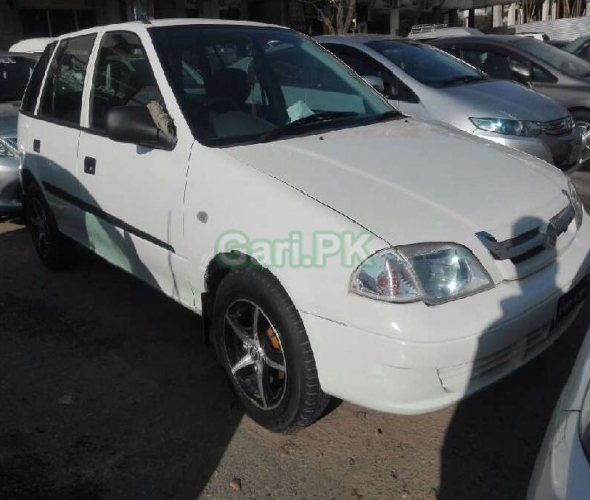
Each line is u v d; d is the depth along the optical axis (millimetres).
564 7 31703
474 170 2893
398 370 2254
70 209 4098
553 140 5727
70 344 3699
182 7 17781
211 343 3111
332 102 3682
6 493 2523
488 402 2986
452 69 6453
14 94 6695
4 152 5316
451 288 2316
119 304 4207
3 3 14344
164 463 2682
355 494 2465
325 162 2811
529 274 2516
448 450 2689
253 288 2615
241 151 2910
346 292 2307
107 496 2508
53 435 2879
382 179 2674
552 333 2658
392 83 6125
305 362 2492
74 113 4020
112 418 2992
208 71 3389
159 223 3148
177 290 3238
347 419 2918
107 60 3705
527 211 2645
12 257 5180
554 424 1714
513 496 2434
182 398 3133
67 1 15617
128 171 3340
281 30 3971
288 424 2689
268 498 2465
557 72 7551
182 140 3027
